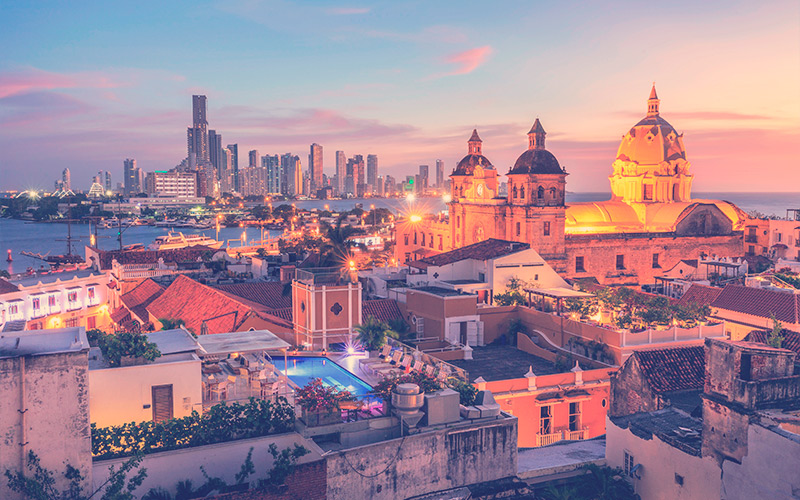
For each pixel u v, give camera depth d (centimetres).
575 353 4653
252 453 2331
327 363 3591
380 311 5638
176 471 2234
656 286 8350
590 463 3225
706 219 9656
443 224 11769
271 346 2856
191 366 2417
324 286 4375
